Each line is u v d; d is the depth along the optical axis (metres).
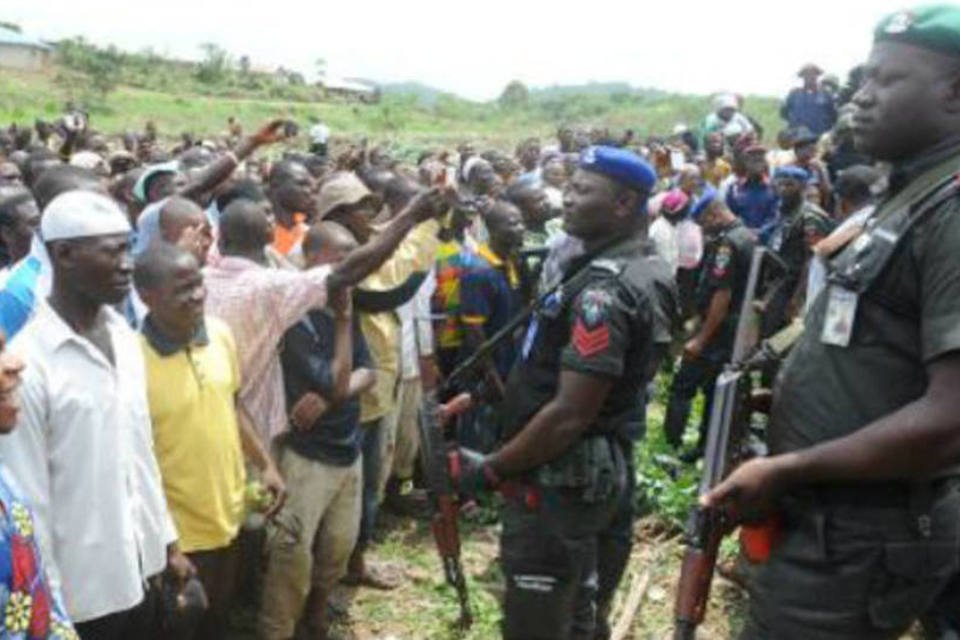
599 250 3.83
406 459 6.79
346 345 4.65
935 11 2.26
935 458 2.16
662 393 9.51
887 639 2.38
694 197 10.68
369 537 5.84
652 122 51.06
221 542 4.05
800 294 6.82
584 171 3.79
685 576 2.49
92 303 3.32
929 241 2.18
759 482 2.31
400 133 50.53
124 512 3.31
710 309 7.50
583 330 3.60
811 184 9.53
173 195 5.38
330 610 5.49
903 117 2.26
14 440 3.07
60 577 3.19
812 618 2.37
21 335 3.14
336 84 72.06
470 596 5.61
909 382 2.26
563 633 3.92
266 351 4.43
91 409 3.21
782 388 2.47
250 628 5.08
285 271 4.57
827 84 14.53
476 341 6.57
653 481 6.88
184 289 3.80
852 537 2.32
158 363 3.84
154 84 60.97
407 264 5.43
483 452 6.61
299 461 4.71
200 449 3.93
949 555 2.35
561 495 3.79
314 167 9.32
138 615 3.55
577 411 3.61
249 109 53.66
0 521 2.55
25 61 57.28
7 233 4.83
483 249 6.73
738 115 17.33
